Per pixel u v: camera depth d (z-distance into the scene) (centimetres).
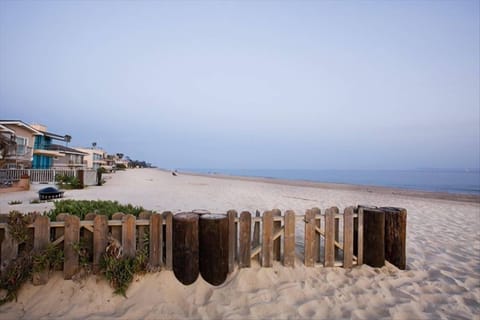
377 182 4675
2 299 312
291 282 384
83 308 311
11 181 1858
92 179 2070
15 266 324
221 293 349
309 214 436
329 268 434
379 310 334
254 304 328
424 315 326
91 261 365
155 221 375
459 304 354
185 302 330
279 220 427
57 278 346
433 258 528
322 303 341
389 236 461
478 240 673
